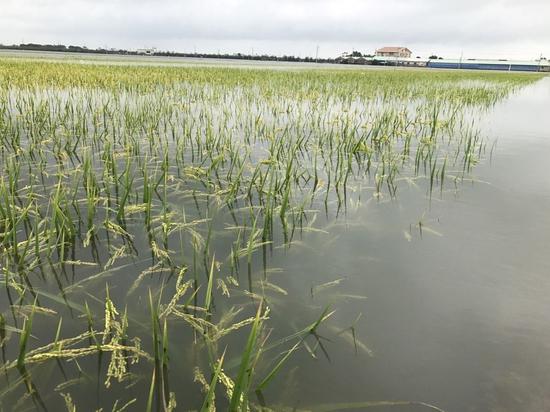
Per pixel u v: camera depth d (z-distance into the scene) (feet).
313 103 42.29
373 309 9.81
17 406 6.84
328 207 16.21
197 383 7.46
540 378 7.70
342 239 13.47
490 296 10.33
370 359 8.18
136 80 60.54
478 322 9.34
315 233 13.85
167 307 9.34
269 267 11.62
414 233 13.92
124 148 21.93
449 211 15.94
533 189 18.52
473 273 11.40
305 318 9.50
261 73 99.04
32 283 10.40
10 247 11.65
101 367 7.79
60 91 47.96
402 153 25.05
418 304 10.00
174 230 13.25
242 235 13.48
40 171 18.43
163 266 11.43
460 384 7.56
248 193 16.69
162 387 7.30
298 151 24.89
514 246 12.98
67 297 9.88
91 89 48.55
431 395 7.30
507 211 15.90
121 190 16.89
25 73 60.70
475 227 14.43
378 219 15.11
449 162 23.22
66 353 7.68
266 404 7.00
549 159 24.14
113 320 8.63
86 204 15.29
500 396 7.27
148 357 8.01
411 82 87.81
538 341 8.71
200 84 61.72
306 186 18.67
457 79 113.91
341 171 18.47
